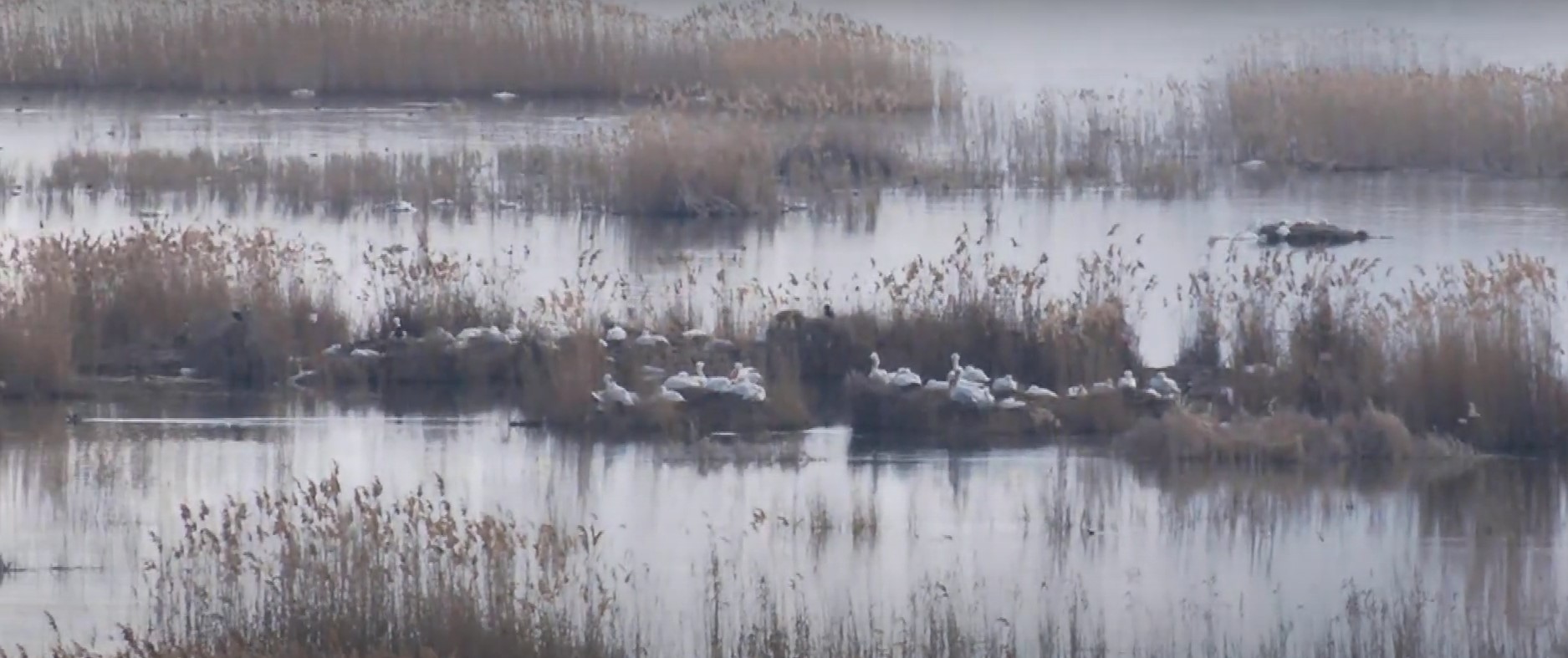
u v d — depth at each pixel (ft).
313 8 575.79
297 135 484.74
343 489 220.84
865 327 273.33
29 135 476.95
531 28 568.82
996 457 244.63
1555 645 171.01
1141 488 231.09
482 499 221.05
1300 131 469.98
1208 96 509.35
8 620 176.96
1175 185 425.28
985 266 289.33
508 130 491.72
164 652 156.97
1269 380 257.34
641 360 268.41
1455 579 197.47
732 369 267.39
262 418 257.96
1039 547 208.44
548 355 268.00
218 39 570.87
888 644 171.83
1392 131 466.29
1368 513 221.87
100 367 274.36
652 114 437.17
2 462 234.58
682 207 391.04
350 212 388.37
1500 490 231.09
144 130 487.20
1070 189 431.43
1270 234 361.71
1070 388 261.65
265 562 180.75
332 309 281.95
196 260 286.25
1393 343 259.80
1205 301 281.33
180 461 236.22
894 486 231.50
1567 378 256.52
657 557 200.44
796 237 368.48
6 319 266.77
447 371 273.13
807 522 214.69
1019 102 549.95
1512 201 413.18
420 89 568.41
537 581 175.73
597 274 323.98
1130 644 175.11
